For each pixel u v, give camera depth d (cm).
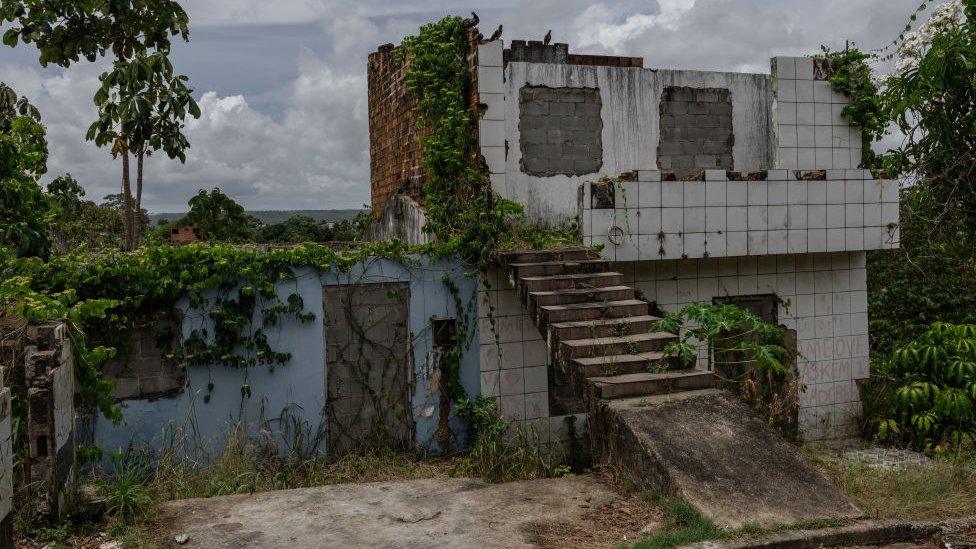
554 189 1037
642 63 1162
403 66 1148
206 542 566
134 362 855
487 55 962
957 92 1065
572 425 993
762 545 518
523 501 633
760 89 1116
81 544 562
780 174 992
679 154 1084
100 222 1855
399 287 939
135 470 797
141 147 1146
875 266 1441
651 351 761
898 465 830
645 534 551
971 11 1062
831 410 1105
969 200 1139
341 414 927
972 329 966
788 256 1084
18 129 1023
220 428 884
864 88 1112
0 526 497
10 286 662
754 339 1068
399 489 682
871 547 537
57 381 577
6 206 897
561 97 1036
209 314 875
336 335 922
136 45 1176
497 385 966
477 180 948
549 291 838
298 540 566
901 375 1063
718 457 612
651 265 1016
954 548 532
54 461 568
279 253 889
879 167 1164
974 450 877
